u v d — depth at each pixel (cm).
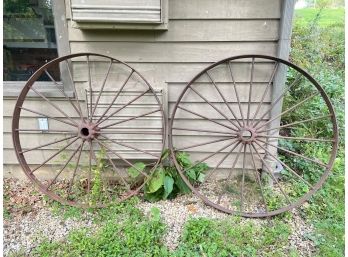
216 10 198
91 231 199
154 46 207
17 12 213
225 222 202
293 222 208
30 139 237
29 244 192
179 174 228
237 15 199
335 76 374
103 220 208
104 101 216
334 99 318
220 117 225
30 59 225
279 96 215
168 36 204
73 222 208
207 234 193
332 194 230
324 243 189
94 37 206
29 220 210
